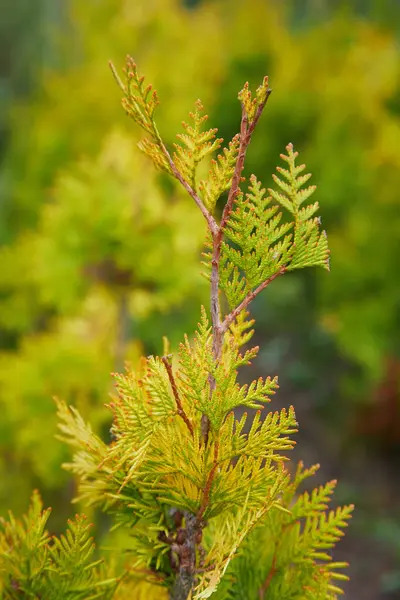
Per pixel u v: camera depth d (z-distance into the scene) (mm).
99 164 3113
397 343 6164
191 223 3043
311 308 7961
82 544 1127
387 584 4422
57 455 2932
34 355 3139
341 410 6746
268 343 7922
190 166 955
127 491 1067
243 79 6496
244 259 957
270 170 6301
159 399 919
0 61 14711
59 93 5816
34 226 5281
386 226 5543
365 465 5930
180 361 886
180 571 1010
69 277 3127
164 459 950
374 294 5637
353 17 7523
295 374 7301
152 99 935
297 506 1130
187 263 3057
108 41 5316
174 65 5270
